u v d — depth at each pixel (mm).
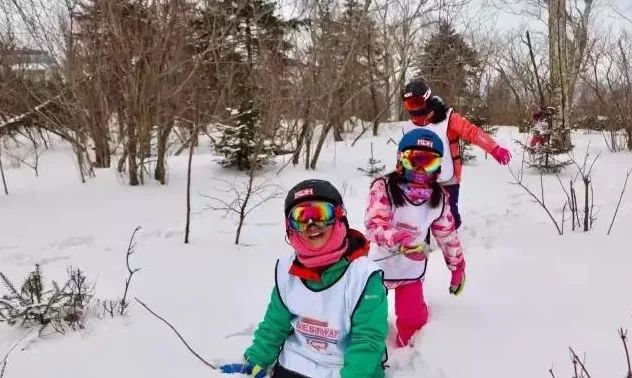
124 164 10328
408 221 3316
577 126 19141
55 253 5531
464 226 6441
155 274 4715
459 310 3758
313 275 2572
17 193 8516
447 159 4828
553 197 7918
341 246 2561
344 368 2561
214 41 8695
